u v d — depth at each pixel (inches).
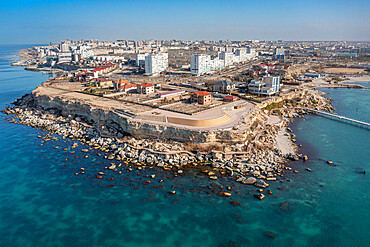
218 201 3390.7
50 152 4845.0
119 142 5017.2
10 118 6953.7
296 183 3796.8
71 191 3654.0
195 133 4685.0
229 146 4608.8
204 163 4345.5
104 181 3868.1
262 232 2908.5
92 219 3117.6
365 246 2733.8
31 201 3462.1
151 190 3636.8
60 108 6993.1
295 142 5255.9
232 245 2726.4
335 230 2947.8
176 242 2765.7
